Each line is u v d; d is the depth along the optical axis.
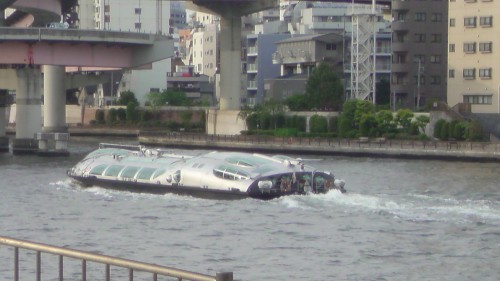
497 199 131.75
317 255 91.81
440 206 121.25
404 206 120.88
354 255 91.81
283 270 85.06
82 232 104.94
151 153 147.12
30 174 173.50
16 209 123.25
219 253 92.69
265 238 100.25
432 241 98.62
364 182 160.25
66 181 156.50
